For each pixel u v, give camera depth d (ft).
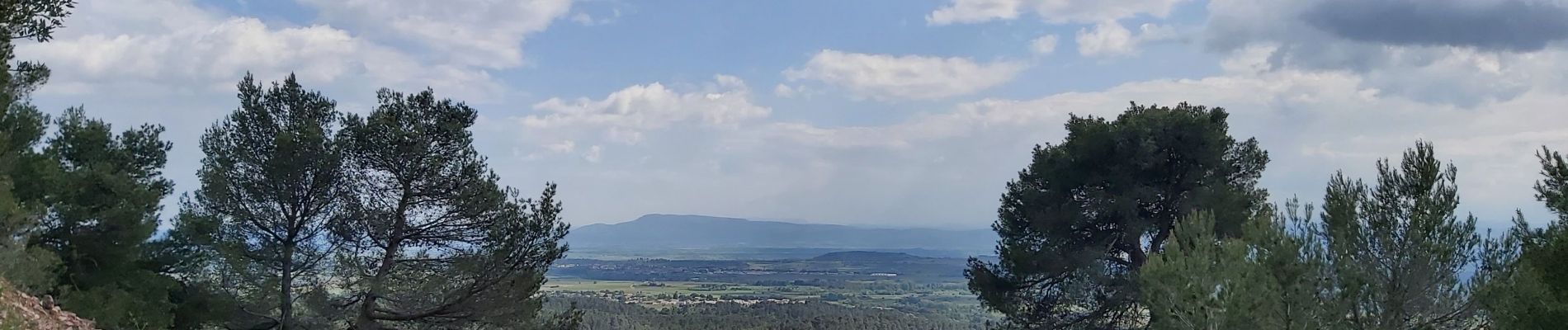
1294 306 37.73
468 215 56.54
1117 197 58.65
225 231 54.85
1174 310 39.34
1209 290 38.01
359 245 55.42
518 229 56.85
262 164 54.24
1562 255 30.14
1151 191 58.75
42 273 43.21
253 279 52.95
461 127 57.36
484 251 56.34
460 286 54.95
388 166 55.36
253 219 54.95
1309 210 39.37
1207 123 58.34
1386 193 37.73
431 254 56.85
